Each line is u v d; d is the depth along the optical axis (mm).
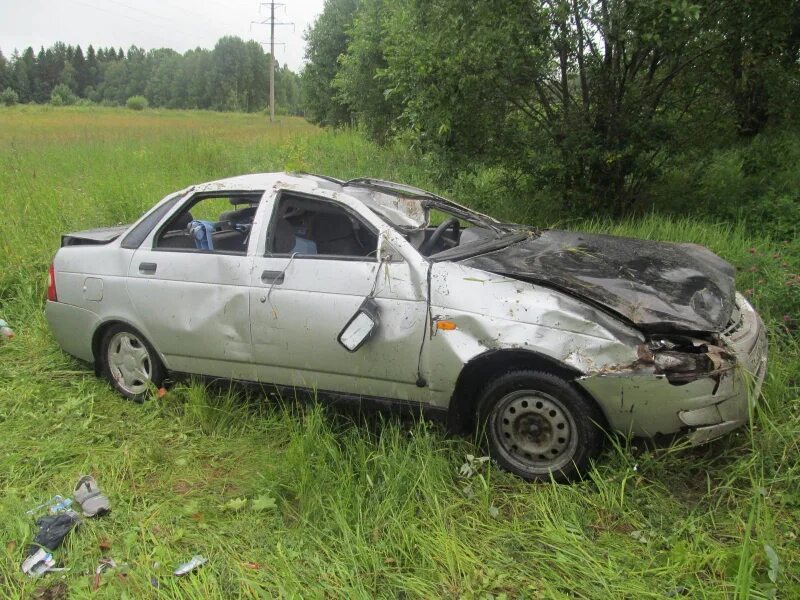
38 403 4727
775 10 7285
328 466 3654
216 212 7160
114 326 4766
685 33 7039
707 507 3283
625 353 3262
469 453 3783
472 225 4793
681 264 4027
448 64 7559
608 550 3029
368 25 15180
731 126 8266
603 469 3475
